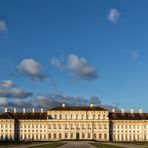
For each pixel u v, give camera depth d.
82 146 145.75
